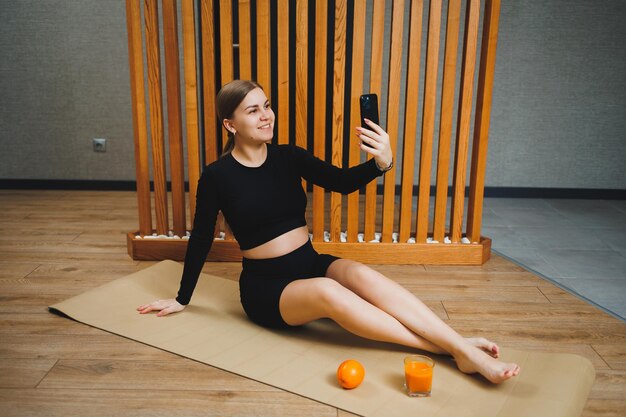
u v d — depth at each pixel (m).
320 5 2.41
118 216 3.43
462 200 2.63
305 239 1.85
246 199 1.75
